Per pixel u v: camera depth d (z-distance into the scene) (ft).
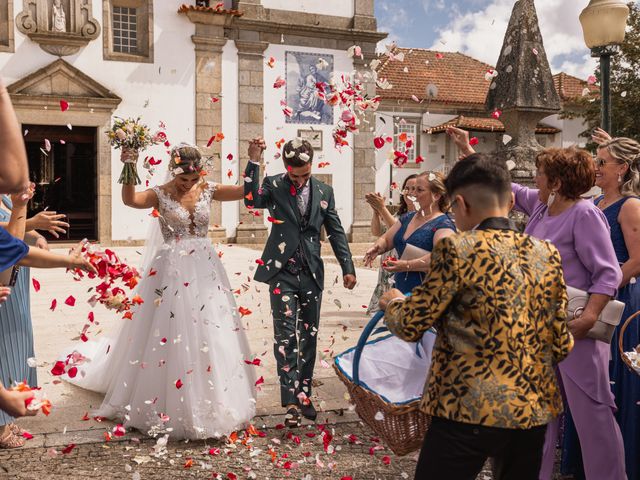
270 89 56.65
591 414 9.41
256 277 13.56
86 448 11.51
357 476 10.49
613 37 19.63
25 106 49.80
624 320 10.36
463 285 6.32
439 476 6.43
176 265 12.57
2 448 11.43
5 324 11.05
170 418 11.94
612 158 10.44
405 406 8.48
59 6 50.39
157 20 53.31
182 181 12.93
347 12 59.00
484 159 6.88
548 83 23.94
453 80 83.05
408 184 12.83
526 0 24.02
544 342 6.56
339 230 13.85
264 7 56.39
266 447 11.76
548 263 6.66
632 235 10.05
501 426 6.19
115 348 13.96
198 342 12.12
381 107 75.15
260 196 13.35
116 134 12.65
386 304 7.43
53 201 66.54
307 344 13.47
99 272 9.43
